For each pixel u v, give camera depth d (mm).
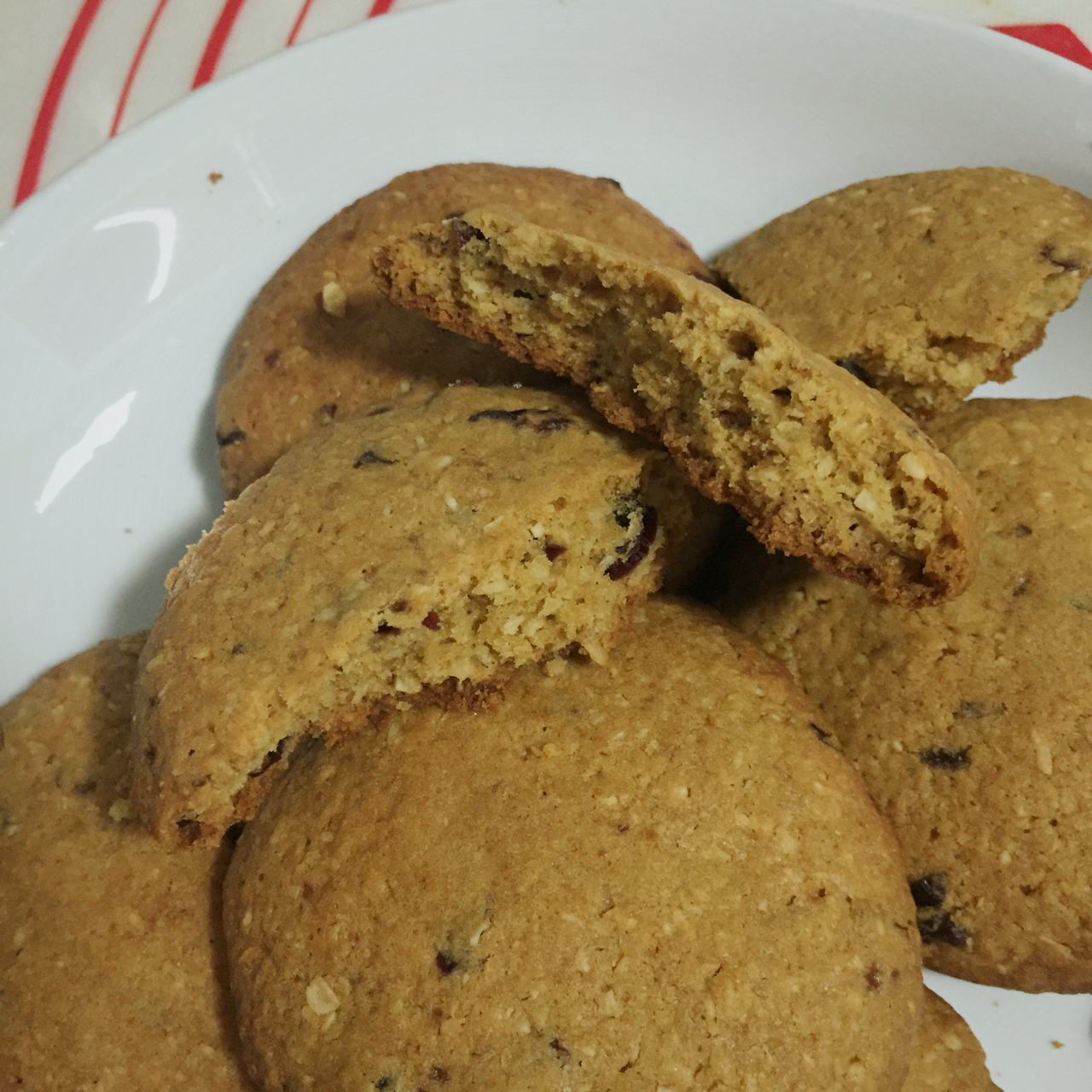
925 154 156
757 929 112
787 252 150
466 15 152
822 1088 109
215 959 125
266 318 152
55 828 128
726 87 158
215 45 183
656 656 129
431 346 147
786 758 121
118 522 152
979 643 128
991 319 134
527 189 153
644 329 123
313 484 126
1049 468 135
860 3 149
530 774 118
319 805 121
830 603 136
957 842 125
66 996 121
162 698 116
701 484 125
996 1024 142
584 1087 107
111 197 149
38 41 183
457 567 117
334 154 156
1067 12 175
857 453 117
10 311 146
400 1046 110
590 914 112
